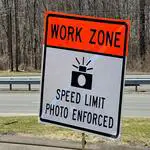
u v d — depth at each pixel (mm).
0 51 66625
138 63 52719
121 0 65000
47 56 5562
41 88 5598
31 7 66062
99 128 5297
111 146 8312
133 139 8727
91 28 5324
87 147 8336
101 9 65875
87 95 5355
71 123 5449
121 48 5180
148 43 60719
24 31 65188
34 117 11938
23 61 64188
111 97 5234
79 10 65875
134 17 63531
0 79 25562
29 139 8820
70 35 5438
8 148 8789
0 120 11297
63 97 5488
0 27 67062
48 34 5555
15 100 19969
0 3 65062
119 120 5195
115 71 5215
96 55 5301
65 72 5473
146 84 25703
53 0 66000
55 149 8539
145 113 15086
